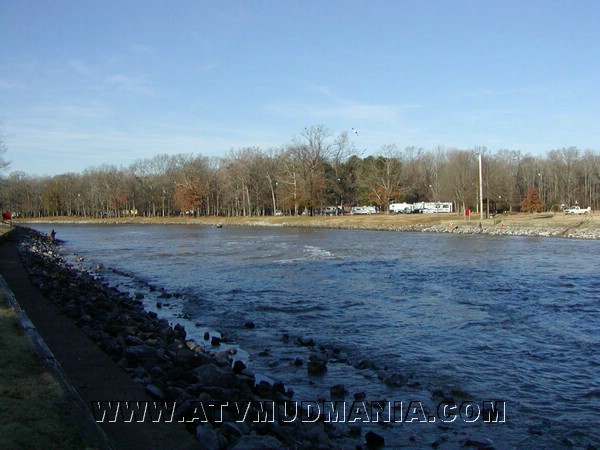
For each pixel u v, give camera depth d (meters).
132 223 128.50
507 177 99.50
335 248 46.94
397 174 107.00
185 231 87.38
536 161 125.56
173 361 11.45
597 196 108.75
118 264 38.34
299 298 22.02
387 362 12.99
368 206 118.50
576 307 19.06
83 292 20.95
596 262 32.94
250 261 37.44
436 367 12.52
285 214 120.62
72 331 13.57
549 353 13.51
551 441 8.68
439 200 115.12
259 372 12.24
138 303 21.05
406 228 76.50
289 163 103.25
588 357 13.12
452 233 67.19
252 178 115.94
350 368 12.54
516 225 67.00
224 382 10.16
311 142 101.06
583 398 10.55
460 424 9.34
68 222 137.12
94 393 8.92
